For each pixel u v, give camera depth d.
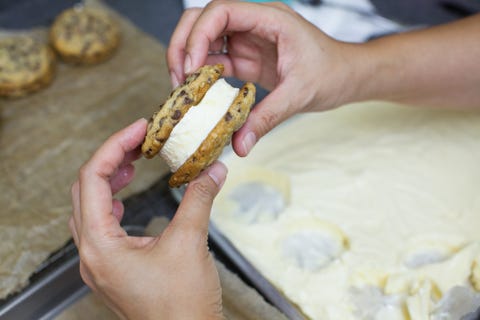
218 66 0.37
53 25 0.65
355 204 0.46
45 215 0.49
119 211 0.42
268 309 0.40
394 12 0.65
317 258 0.43
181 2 0.71
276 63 0.49
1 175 0.53
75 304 0.43
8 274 0.44
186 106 0.35
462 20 0.51
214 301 0.34
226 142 0.36
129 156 0.41
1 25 0.67
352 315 0.40
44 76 0.60
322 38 0.44
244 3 0.44
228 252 0.43
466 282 0.41
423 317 0.39
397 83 0.48
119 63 0.64
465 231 0.44
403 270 0.42
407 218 0.45
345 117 0.53
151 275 0.33
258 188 0.49
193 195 0.35
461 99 0.51
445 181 0.47
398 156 0.49
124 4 0.71
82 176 0.36
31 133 0.56
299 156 0.50
